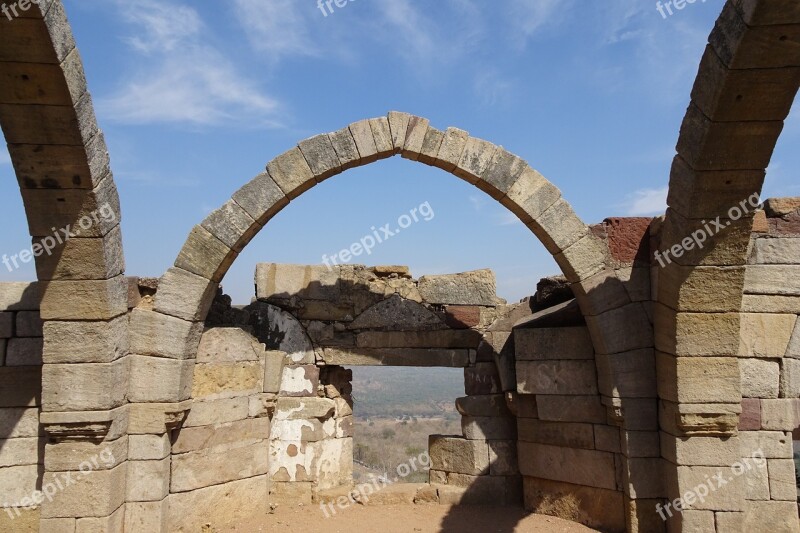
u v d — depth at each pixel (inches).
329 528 319.6
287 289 395.2
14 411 285.6
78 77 218.8
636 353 292.4
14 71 203.2
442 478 377.4
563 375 322.0
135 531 278.5
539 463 334.3
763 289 280.1
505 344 357.4
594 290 293.0
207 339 320.5
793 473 272.1
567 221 295.7
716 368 267.0
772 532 268.7
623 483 295.1
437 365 403.5
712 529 265.0
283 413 375.2
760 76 204.7
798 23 186.2
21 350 288.5
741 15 191.5
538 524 318.3
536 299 385.4
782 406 275.7
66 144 227.8
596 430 310.3
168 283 289.3
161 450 284.5
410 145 295.7
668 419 278.2
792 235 283.0
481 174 296.7
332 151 294.4
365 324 407.2
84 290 261.4
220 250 292.0
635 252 300.2
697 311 265.3
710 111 219.1
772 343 278.7
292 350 387.9
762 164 231.8
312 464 373.7
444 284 415.5
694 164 235.6
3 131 222.4
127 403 284.2
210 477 313.4
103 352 265.7
